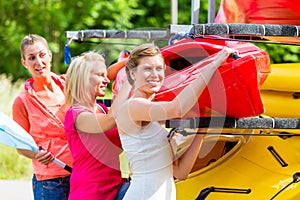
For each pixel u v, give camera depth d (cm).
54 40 2425
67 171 810
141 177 669
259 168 765
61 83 842
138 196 665
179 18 2442
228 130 777
